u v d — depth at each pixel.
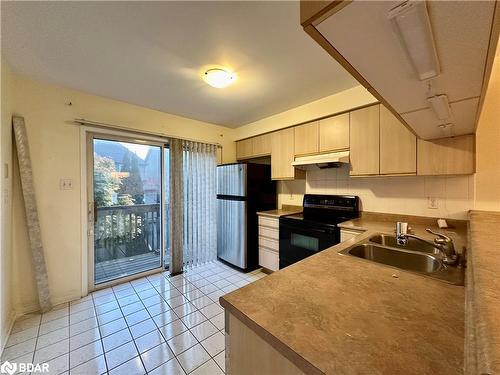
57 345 1.72
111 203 2.80
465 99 1.06
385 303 0.76
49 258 2.28
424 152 1.95
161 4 1.26
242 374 0.76
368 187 2.55
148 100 2.67
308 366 0.51
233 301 0.78
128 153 2.93
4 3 1.24
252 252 3.25
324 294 0.82
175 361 1.57
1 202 1.72
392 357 0.52
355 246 1.43
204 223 3.52
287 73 2.02
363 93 2.25
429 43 0.64
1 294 1.70
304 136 2.85
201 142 3.48
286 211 3.31
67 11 1.31
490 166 1.84
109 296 2.48
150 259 3.15
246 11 1.32
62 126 2.34
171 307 2.26
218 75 1.98
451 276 0.97
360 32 0.61
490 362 0.27
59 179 2.33
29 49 1.69
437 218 2.10
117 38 1.56
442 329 0.61
